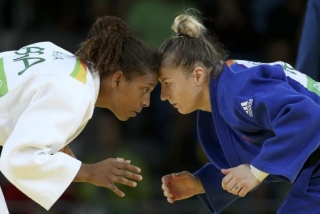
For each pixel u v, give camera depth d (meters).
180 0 23.09
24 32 24.23
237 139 12.42
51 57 11.96
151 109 23.44
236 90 11.82
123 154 22.03
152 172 22.52
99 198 20.94
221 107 12.12
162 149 23.03
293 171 11.23
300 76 12.42
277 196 20.83
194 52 12.22
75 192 21.08
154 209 20.73
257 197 20.84
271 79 11.74
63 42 23.92
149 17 22.64
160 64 12.45
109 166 12.30
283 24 23.69
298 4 23.69
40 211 20.38
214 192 13.34
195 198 20.92
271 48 23.55
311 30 15.48
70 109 11.30
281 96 11.42
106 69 12.12
